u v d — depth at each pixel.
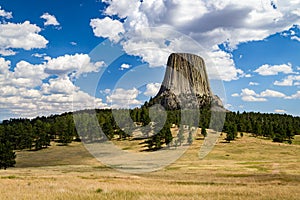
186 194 21.02
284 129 156.12
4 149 88.94
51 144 139.75
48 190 22.19
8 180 32.84
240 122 159.00
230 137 134.88
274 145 132.50
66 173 53.53
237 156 106.62
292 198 19.17
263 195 20.48
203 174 53.59
